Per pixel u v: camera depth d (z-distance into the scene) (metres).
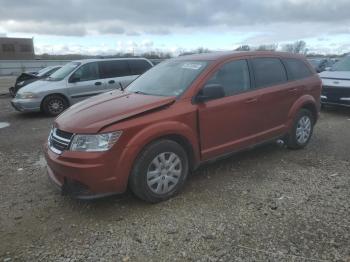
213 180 5.07
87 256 3.37
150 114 4.27
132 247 3.49
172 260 3.28
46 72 15.92
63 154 4.02
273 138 5.84
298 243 3.47
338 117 9.55
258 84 5.52
